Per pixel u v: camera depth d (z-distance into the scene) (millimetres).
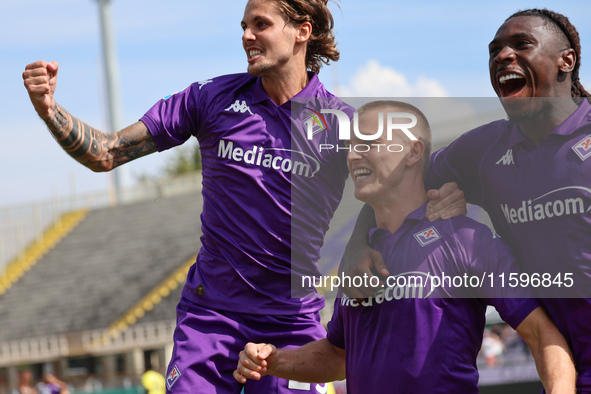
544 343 3471
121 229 33344
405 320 3621
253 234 4289
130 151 4387
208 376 4285
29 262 32781
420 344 3590
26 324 28547
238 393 4422
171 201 34719
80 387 22781
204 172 4465
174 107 4422
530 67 3637
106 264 30891
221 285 4383
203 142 4438
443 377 3564
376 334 3682
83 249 32594
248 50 4238
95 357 26828
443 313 3605
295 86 4324
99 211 35219
